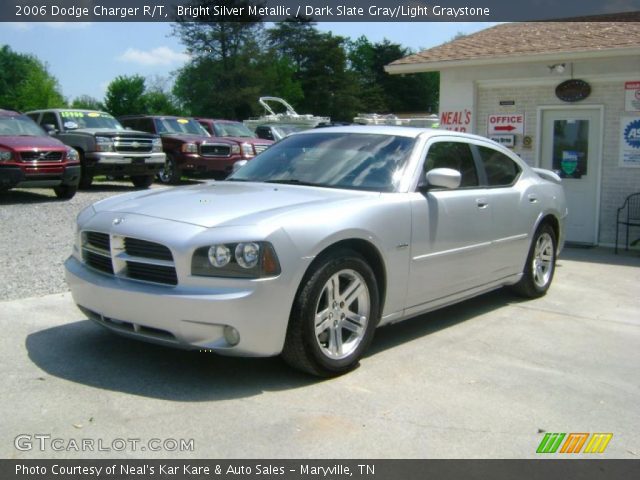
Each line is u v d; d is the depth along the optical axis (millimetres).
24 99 67188
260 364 4484
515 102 10891
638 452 3461
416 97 92188
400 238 4688
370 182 4938
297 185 5035
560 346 5223
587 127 10336
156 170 16359
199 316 3750
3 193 14445
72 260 4609
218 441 3379
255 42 61500
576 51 9719
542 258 6879
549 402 4062
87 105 68875
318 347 4117
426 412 3824
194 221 4008
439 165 5367
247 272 3807
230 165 18078
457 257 5336
